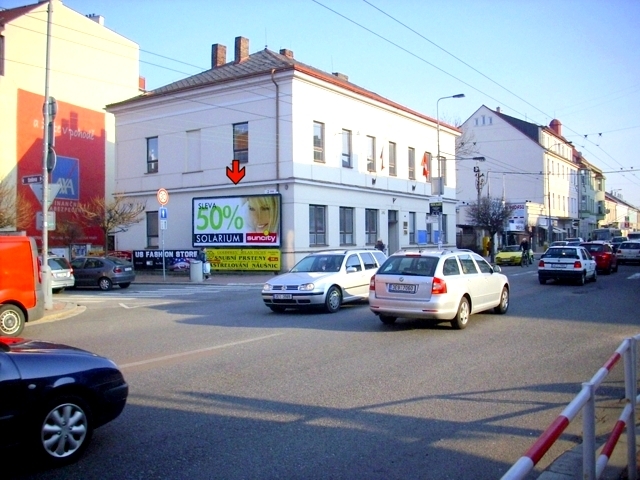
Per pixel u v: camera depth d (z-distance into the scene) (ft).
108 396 17.99
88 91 129.49
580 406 10.88
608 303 54.95
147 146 114.93
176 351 33.01
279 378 26.32
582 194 270.87
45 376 16.46
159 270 110.73
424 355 31.17
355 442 18.26
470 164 212.64
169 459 16.98
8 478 15.71
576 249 76.64
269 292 48.88
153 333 40.01
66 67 124.47
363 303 55.72
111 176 134.31
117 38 136.98
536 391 24.09
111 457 17.19
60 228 113.91
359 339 36.04
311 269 52.49
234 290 76.54
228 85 102.53
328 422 20.21
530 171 206.59
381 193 120.67
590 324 41.98
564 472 16.05
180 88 107.65
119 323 46.26
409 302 39.17
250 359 30.45
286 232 98.22
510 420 20.43
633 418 15.10
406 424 19.98
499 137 210.38
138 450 17.72
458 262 41.68
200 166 107.55
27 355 16.71
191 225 109.19
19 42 115.55
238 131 103.14
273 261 98.48
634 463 14.51
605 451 13.37
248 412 21.40
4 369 15.83
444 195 146.92
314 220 103.45
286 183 97.81
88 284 83.56
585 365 28.84
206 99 106.52
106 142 133.28
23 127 115.55
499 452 17.44
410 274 39.68
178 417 20.92
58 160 121.70
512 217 183.93
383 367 28.35
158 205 113.50
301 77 98.37
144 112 114.62
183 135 109.81
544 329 39.78
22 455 16.42
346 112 110.73
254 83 100.37
